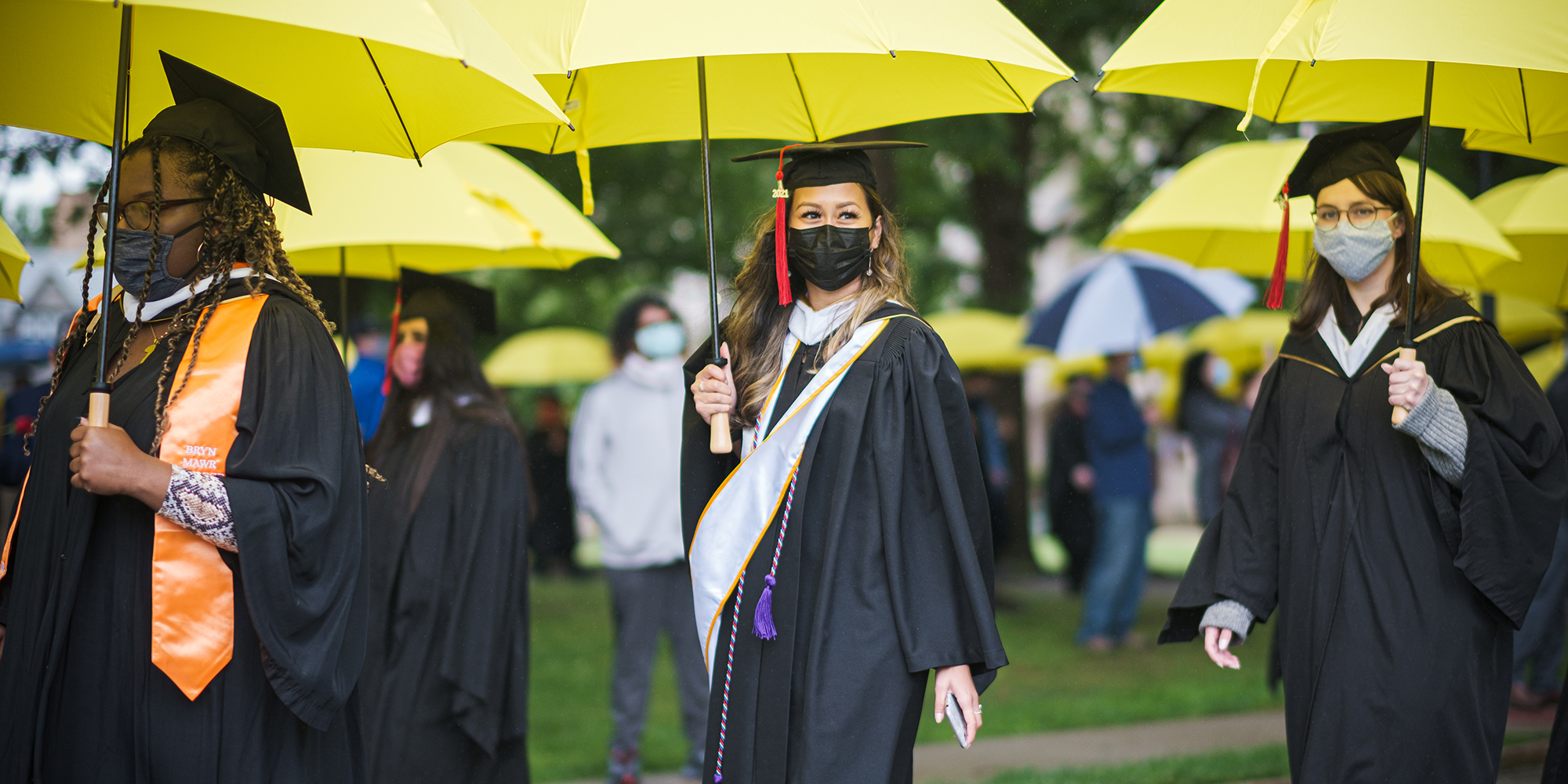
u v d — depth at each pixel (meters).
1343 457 5.56
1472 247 8.73
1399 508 5.39
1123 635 15.40
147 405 4.17
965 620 4.87
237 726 4.15
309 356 4.37
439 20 4.12
